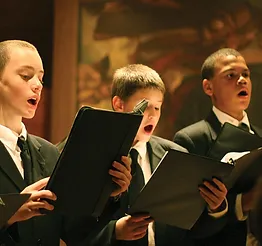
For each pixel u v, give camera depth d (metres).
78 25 11.34
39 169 4.39
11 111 4.39
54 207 3.97
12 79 4.33
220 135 5.08
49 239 4.30
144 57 11.06
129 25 11.16
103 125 3.83
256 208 3.07
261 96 10.12
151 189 4.13
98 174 3.98
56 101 11.29
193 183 4.23
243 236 4.97
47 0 11.39
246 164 4.44
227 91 5.90
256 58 10.33
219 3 10.66
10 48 4.41
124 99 4.91
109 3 11.26
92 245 4.43
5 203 3.68
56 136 11.26
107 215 4.42
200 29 10.77
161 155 4.95
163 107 10.85
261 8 10.39
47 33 11.40
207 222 4.75
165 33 10.98
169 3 10.97
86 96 11.24
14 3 11.45
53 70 11.33
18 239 4.07
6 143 4.33
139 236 4.42
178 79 10.84
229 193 4.77
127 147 4.01
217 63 6.01
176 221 4.42
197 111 10.68
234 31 10.53
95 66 11.25
